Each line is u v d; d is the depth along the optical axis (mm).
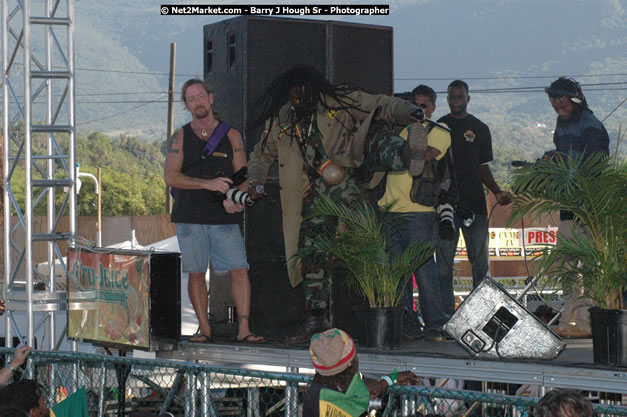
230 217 9852
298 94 9383
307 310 9609
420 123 8875
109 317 10148
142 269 9703
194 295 10016
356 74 10492
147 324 9648
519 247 20188
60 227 44875
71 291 10680
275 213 10352
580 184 7883
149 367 8500
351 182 9516
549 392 5164
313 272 9531
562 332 9953
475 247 11422
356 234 9023
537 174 8078
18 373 9438
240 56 10148
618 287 7785
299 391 8891
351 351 5918
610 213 7707
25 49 11359
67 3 11656
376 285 9000
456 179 10656
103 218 53062
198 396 8883
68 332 10703
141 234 53531
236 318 10469
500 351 8148
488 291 8242
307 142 9438
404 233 9711
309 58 10391
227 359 9742
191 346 10000
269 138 9727
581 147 9875
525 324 8117
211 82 10570
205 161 9781
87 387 9977
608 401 9977
